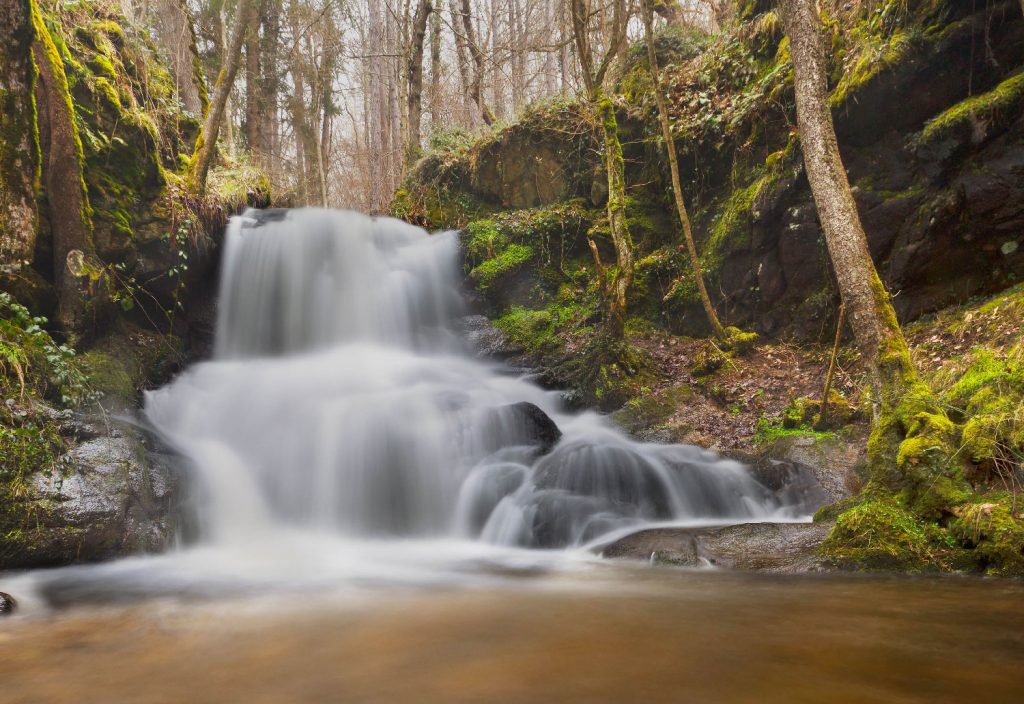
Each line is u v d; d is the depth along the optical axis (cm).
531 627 371
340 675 301
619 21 1103
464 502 755
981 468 521
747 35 1122
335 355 1115
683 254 1178
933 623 351
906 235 855
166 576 547
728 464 809
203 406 877
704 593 438
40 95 770
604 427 961
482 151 1478
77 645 360
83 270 798
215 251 1064
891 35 885
